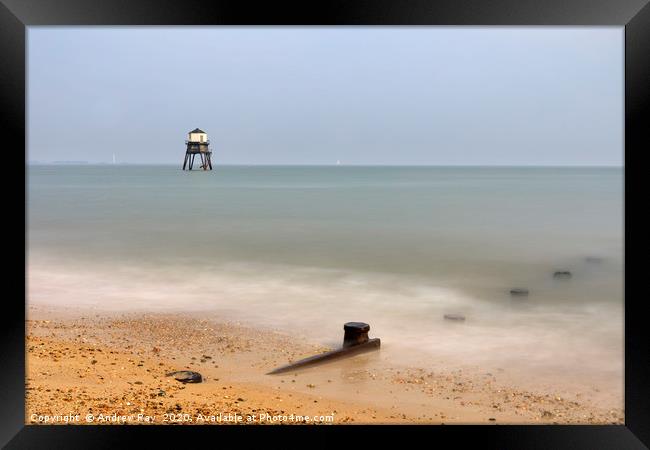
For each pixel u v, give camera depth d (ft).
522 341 25.27
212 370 20.42
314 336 25.48
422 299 34.04
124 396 17.39
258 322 27.91
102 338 23.86
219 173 320.09
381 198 114.62
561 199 109.09
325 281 39.11
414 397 18.58
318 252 51.31
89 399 17.08
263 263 45.88
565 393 19.31
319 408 17.37
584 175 263.08
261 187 160.66
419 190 141.69
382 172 355.36
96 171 363.15
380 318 29.35
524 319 29.35
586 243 56.70
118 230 65.00
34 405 16.49
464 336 26.05
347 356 22.41
